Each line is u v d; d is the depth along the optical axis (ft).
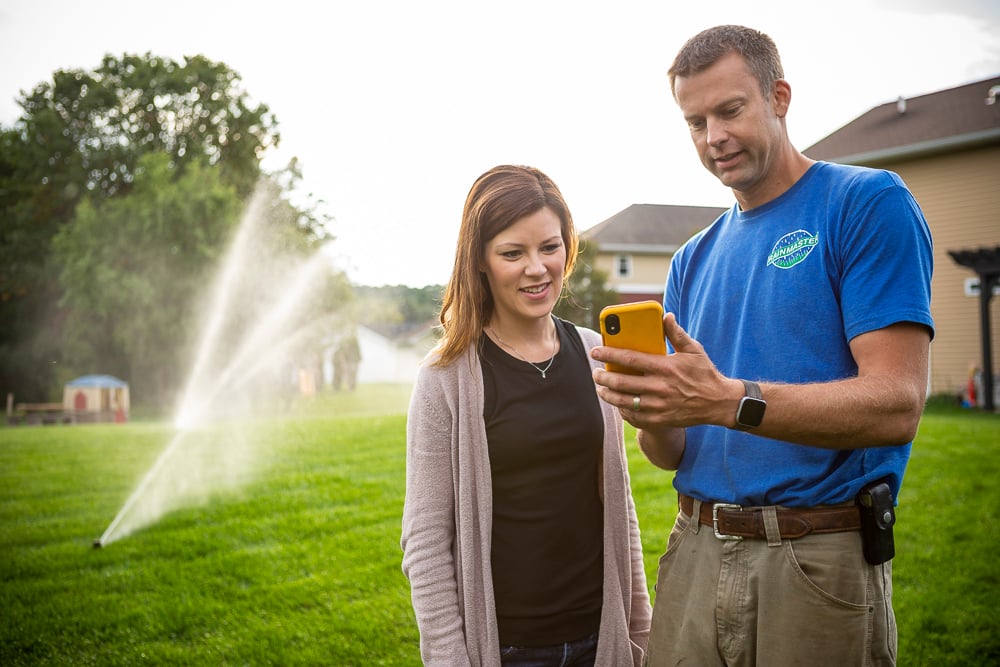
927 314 4.42
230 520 17.53
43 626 11.45
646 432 5.67
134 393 83.56
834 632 4.69
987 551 13.55
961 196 51.52
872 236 4.60
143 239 80.33
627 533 5.86
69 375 90.07
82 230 83.92
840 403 4.20
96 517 18.48
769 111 5.04
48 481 23.75
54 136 107.34
